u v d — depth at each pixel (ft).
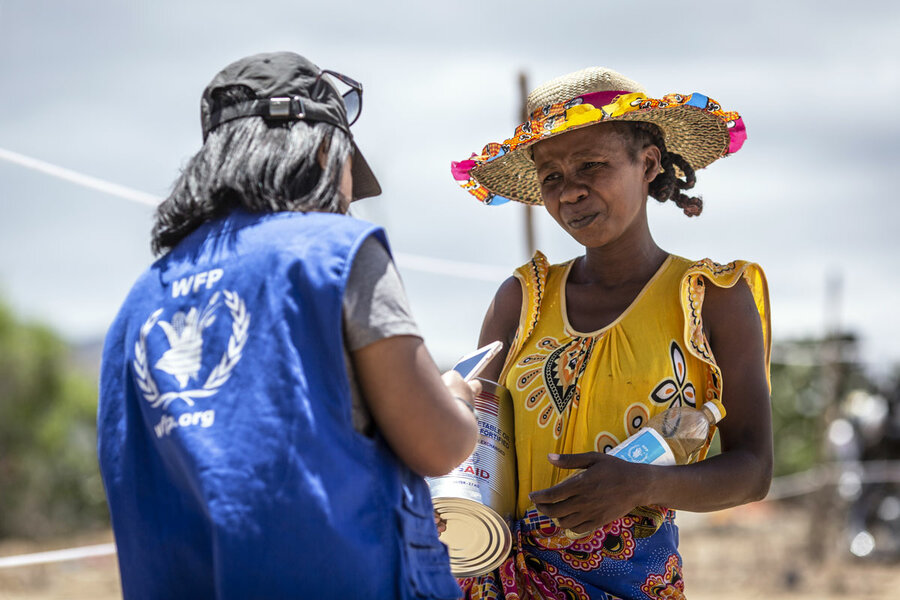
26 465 71.26
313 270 6.79
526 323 9.78
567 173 9.23
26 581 44.21
